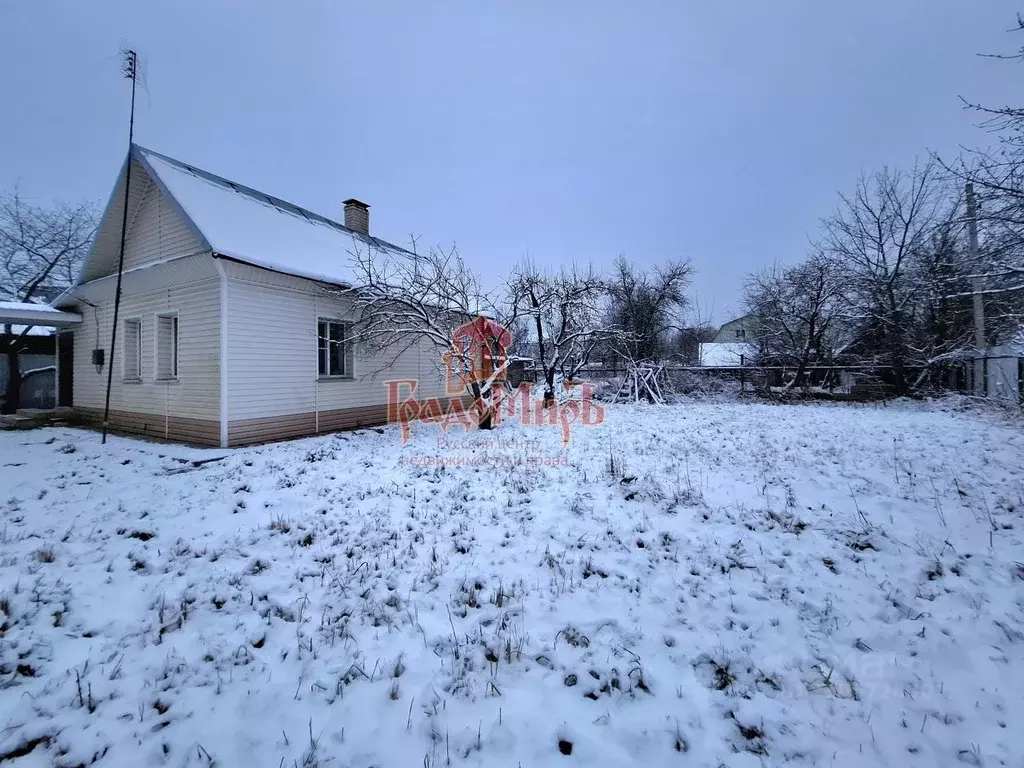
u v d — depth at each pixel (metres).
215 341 8.54
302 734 2.32
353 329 10.73
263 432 9.14
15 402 12.61
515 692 2.59
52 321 11.59
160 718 2.40
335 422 10.77
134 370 10.80
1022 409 10.16
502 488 5.90
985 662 2.71
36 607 3.29
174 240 9.25
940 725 2.33
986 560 3.69
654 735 2.29
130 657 2.85
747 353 21.94
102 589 3.55
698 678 2.68
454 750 2.22
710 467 6.50
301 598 3.50
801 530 4.41
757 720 2.37
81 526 4.70
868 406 13.75
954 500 4.87
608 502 5.30
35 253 17.75
